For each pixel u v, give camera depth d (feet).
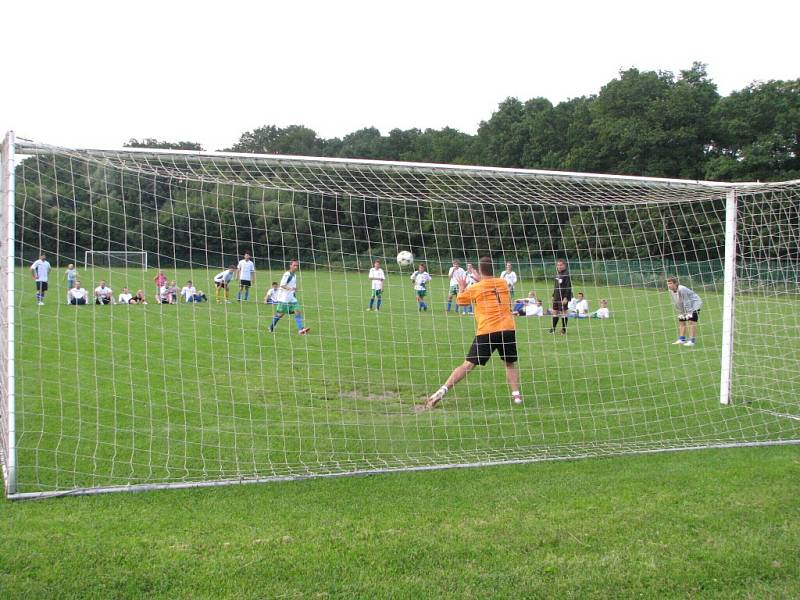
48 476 15.81
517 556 11.89
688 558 11.89
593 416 22.94
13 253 14.75
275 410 22.79
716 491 15.15
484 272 23.52
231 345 36.83
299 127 233.96
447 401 24.81
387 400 24.76
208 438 19.33
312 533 12.71
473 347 23.43
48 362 30.09
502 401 24.94
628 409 23.95
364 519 13.44
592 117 152.35
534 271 55.21
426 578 11.09
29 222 56.18
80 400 23.07
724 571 11.44
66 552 11.71
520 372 30.53
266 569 11.27
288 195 58.70
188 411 22.26
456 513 13.79
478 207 62.08
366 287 61.21
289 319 50.65
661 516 13.66
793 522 13.43
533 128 162.09
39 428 19.81
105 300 58.54
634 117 137.08
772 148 121.60
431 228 56.29
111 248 84.74
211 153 16.94
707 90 139.64
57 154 15.67
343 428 20.81
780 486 15.49
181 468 16.66
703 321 50.62
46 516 13.38
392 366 31.42
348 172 22.35
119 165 18.42
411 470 16.72
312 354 34.50
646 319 53.42
